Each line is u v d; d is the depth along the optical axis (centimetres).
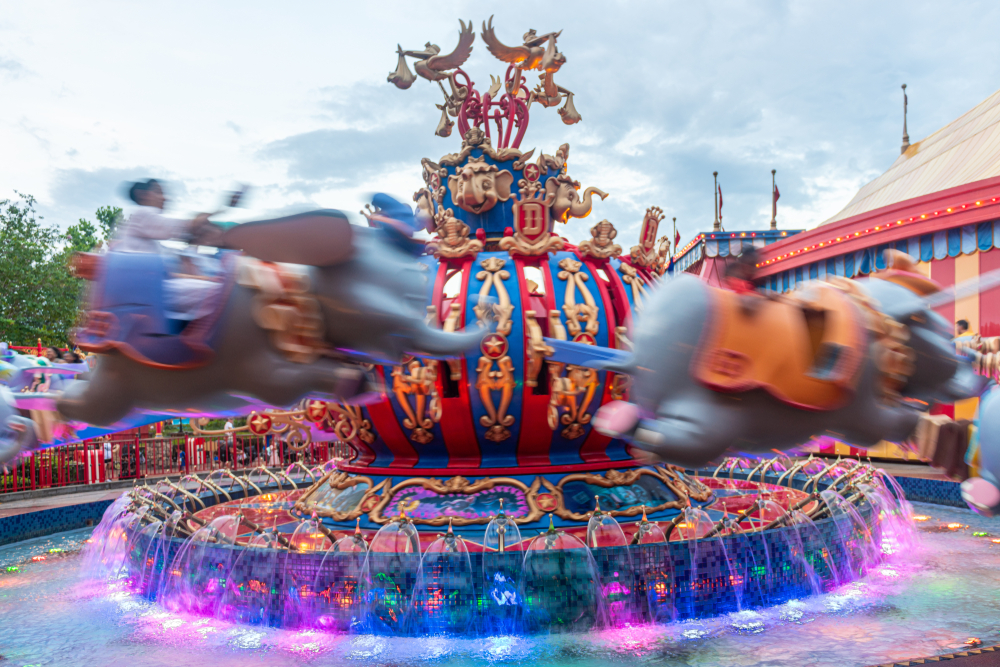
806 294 445
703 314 419
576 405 916
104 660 675
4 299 3497
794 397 412
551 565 725
